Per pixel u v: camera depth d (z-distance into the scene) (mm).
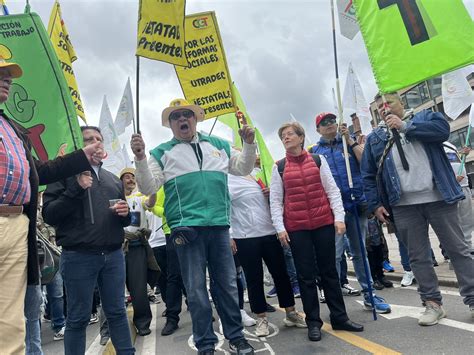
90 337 5430
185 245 3510
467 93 6781
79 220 3129
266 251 4578
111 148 7750
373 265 6281
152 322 6207
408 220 4082
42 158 3254
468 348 3205
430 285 4035
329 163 4930
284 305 4562
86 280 3107
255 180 4832
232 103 4488
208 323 3430
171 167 3623
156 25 3654
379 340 3693
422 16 4008
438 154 3998
